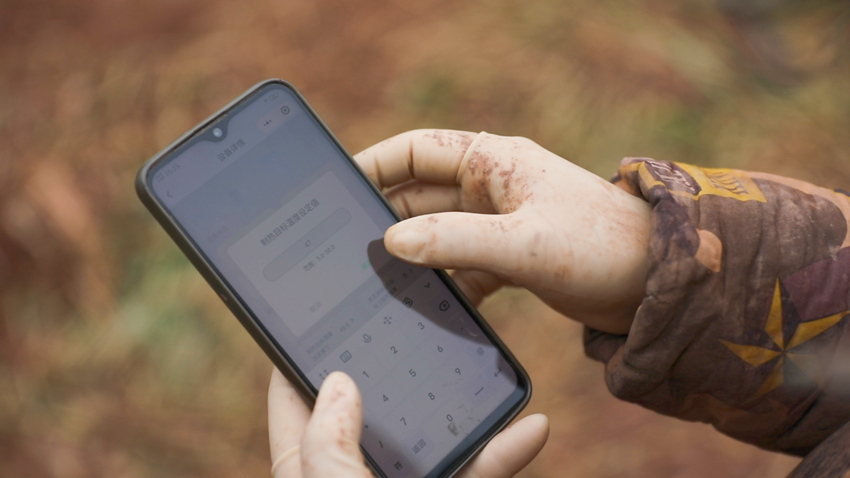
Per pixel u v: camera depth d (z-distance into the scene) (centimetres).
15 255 113
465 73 129
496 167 76
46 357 107
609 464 100
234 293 75
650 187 72
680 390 73
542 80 128
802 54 139
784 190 72
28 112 126
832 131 126
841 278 71
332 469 69
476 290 82
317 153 77
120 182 118
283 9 136
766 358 71
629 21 138
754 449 100
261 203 76
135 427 103
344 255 76
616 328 76
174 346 107
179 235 74
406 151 79
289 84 77
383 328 75
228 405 104
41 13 138
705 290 70
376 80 129
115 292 111
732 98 129
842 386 71
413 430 75
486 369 76
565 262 74
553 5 139
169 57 131
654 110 126
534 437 74
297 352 75
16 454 101
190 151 75
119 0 139
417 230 74
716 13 144
